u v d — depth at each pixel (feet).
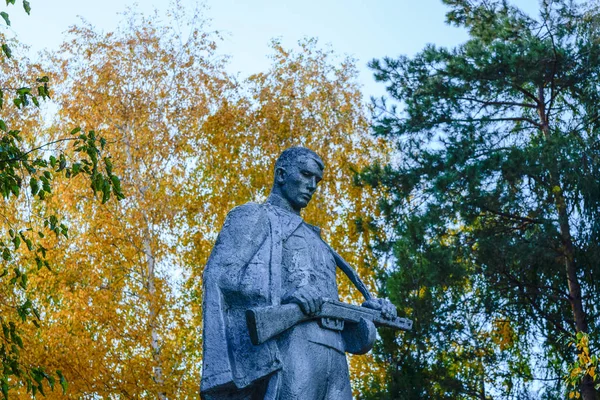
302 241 17.06
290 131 51.62
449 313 47.14
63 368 42.11
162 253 46.91
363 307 17.12
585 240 47.47
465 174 47.65
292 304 15.99
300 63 55.01
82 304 43.91
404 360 44.45
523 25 52.95
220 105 52.26
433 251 46.03
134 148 49.47
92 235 46.34
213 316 15.92
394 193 50.47
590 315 47.67
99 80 50.93
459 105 51.29
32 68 52.70
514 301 48.73
